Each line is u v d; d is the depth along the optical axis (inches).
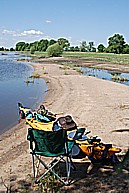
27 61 2566.4
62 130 214.2
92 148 240.5
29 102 657.0
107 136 354.3
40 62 2374.5
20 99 701.9
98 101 602.5
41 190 213.0
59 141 216.1
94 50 5364.2
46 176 232.1
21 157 294.5
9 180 239.5
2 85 983.6
